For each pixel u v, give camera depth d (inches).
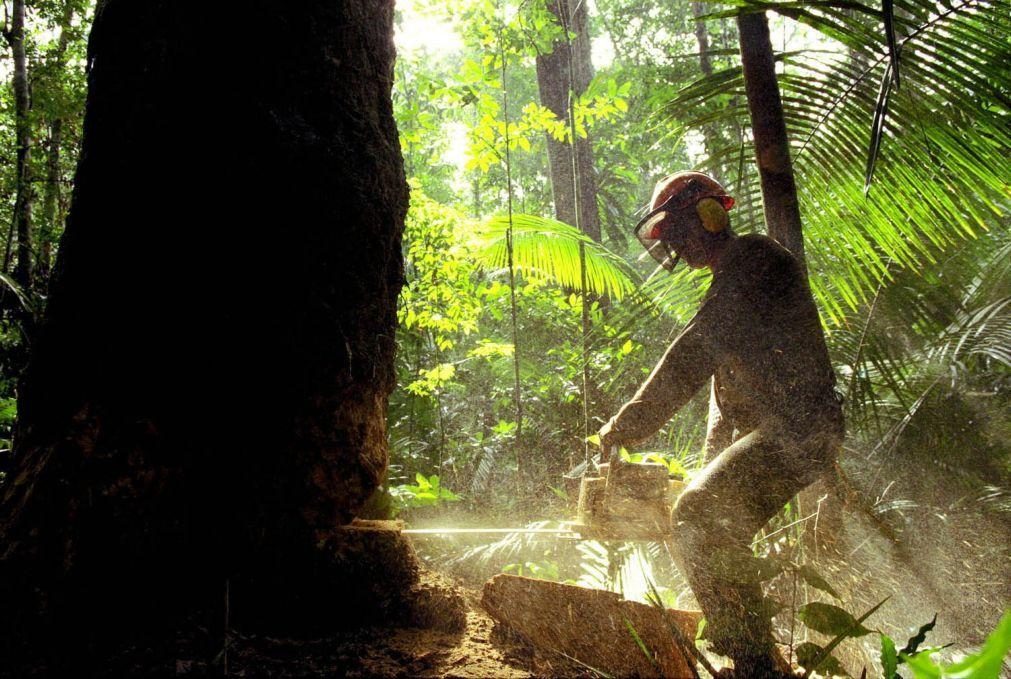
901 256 159.3
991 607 135.3
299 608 91.4
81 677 72.4
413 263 232.1
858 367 170.2
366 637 90.9
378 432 106.0
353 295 99.2
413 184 225.5
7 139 410.3
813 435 93.2
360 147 101.4
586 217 375.2
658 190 105.3
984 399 179.9
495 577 99.0
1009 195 137.9
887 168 145.9
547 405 256.1
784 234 134.0
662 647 92.0
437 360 250.8
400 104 250.4
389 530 99.2
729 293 94.2
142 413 86.4
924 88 135.4
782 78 144.2
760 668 86.0
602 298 271.1
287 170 93.0
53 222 388.8
